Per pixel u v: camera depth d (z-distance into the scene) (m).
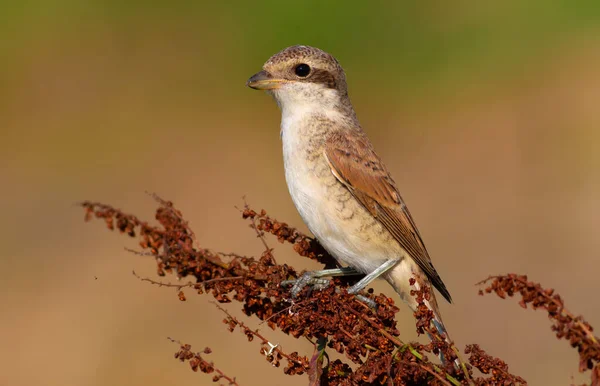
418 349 5.24
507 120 17.27
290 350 10.44
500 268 13.18
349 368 5.52
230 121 17.38
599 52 18.83
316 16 18.59
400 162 16.38
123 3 19.44
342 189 7.03
